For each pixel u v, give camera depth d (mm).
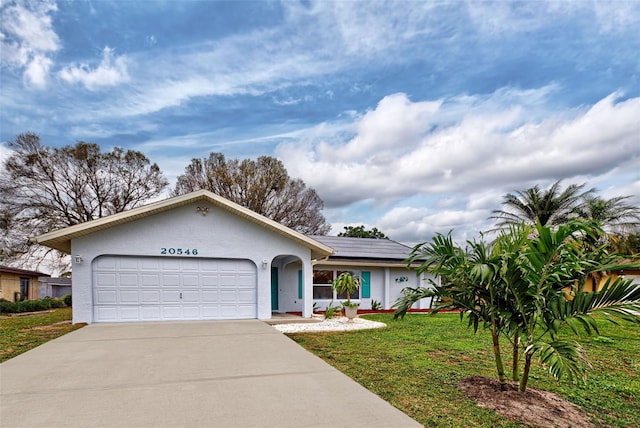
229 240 12961
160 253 12250
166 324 11492
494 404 4789
